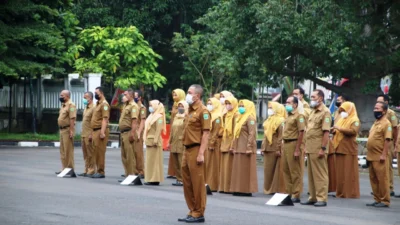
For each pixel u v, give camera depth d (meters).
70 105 27.86
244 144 23.77
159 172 25.89
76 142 46.56
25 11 45.09
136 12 58.81
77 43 54.53
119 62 55.47
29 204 19.34
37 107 51.22
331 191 25.34
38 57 47.44
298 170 22.72
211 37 56.62
